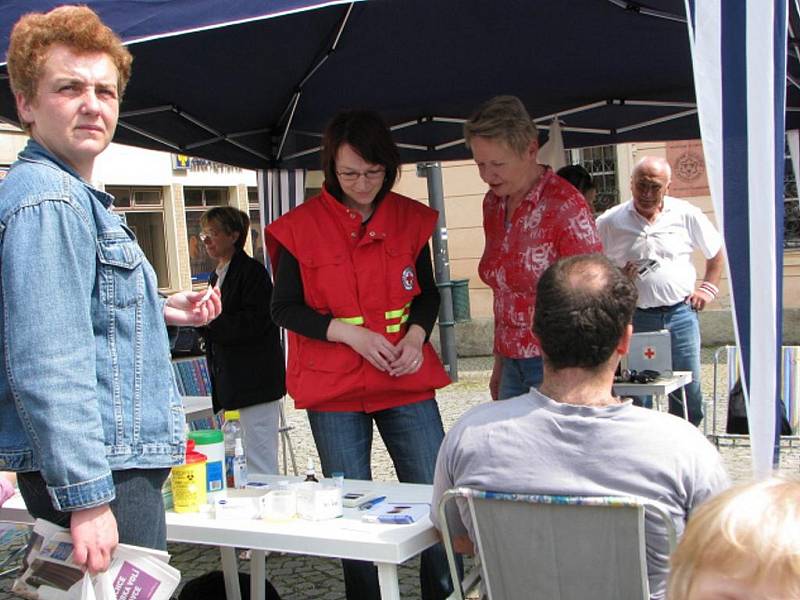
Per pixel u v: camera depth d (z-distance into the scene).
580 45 4.83
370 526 2.51
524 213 3.48
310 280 3.29
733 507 1.11
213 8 2.71
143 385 2.11
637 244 5.86
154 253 15.10
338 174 3.21
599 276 2.15
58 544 2.07
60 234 1.96
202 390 6.57
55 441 1.89
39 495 2.08
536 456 2.12
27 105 2.12
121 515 2.08
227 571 3.41
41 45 2.05
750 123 2.37
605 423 2.08
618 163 13.07
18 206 1.96
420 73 5.25
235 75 4.92
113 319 2.07
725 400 8.41
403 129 6.21
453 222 13.62
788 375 5.79
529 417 2.15
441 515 2.30
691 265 5.92
